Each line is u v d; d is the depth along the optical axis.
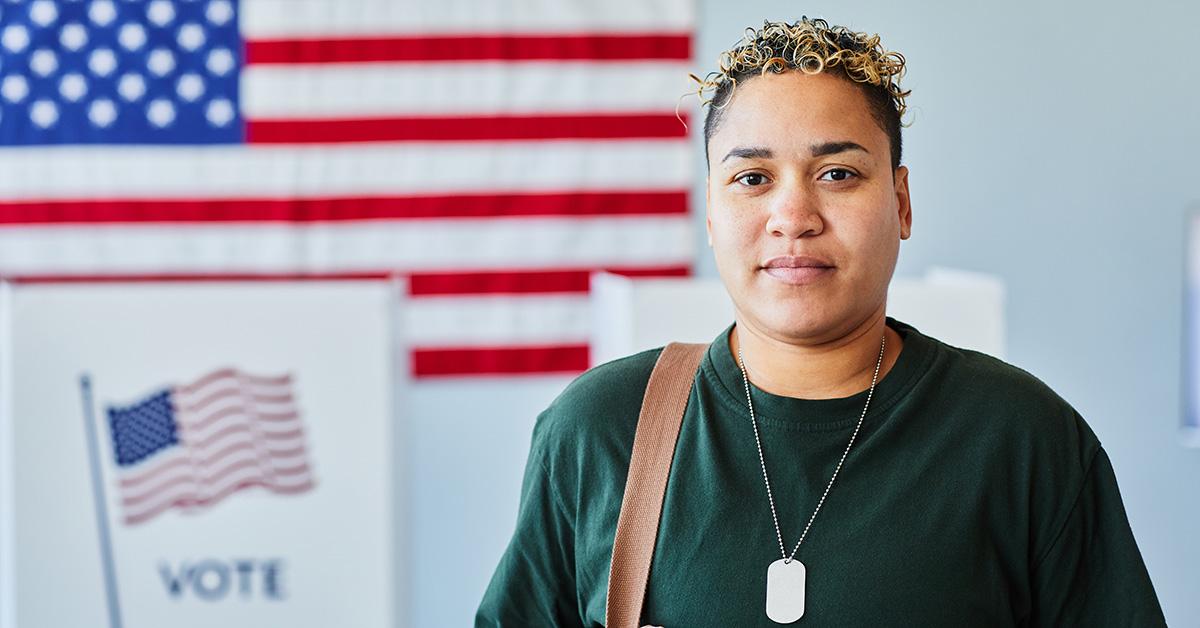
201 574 2.60
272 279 3.47
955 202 3.50
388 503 2.62
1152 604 1.08
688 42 3.46
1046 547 1.08
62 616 2.57
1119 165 3.51
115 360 2.56
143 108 3.43
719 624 1.06
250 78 3.44
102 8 3.42
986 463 1.07
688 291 2.51
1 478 2.71
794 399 1.09
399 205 3.47
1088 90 3.49
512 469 3.53
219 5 3.43
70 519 2.57
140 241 3.45
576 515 1.16
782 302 1.07
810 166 1.06
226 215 3.45
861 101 1.07
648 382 1.17
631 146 3.48
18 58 3.42
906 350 1.12
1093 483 1.10
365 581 2.62
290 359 2.59
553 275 3.49
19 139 3.42
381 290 2.60
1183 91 3.50
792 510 1.07
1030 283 3.52
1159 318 3.54
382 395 2.60
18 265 3.44
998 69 3.48
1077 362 3.54
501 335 3.50
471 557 3.54
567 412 1.18
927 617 1.03
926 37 3.47
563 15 3.46
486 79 3.46
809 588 1.05
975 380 1.11
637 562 1.10
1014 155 3.49
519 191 3.48
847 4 3.46
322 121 3.45
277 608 2.62
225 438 2.59
